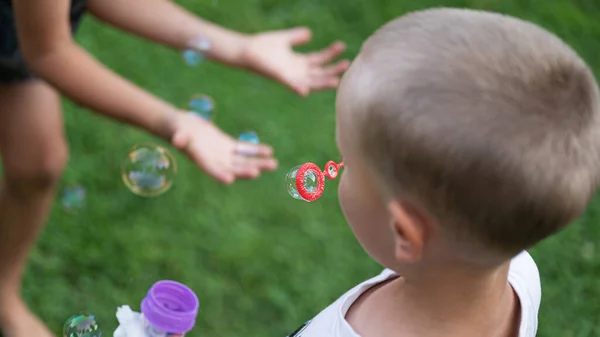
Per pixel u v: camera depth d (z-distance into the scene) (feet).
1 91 6.28
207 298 7.77
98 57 10.13
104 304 7.63
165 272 7.98
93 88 5.85
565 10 11.73
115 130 9.31
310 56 7.01
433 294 3.16
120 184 8.70
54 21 5.49
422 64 2.75
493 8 11.75
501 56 2.77
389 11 11.50
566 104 2.73
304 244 8.37
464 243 2.88
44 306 7.56
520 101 2.68
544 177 2.67
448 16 2.95
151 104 6.06
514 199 2.68
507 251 2.89
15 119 6.32
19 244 6.84
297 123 9.71
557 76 2.77
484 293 3.18
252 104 9.89
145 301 3.81
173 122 6.01
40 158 6.46
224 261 8.12
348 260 8.25
